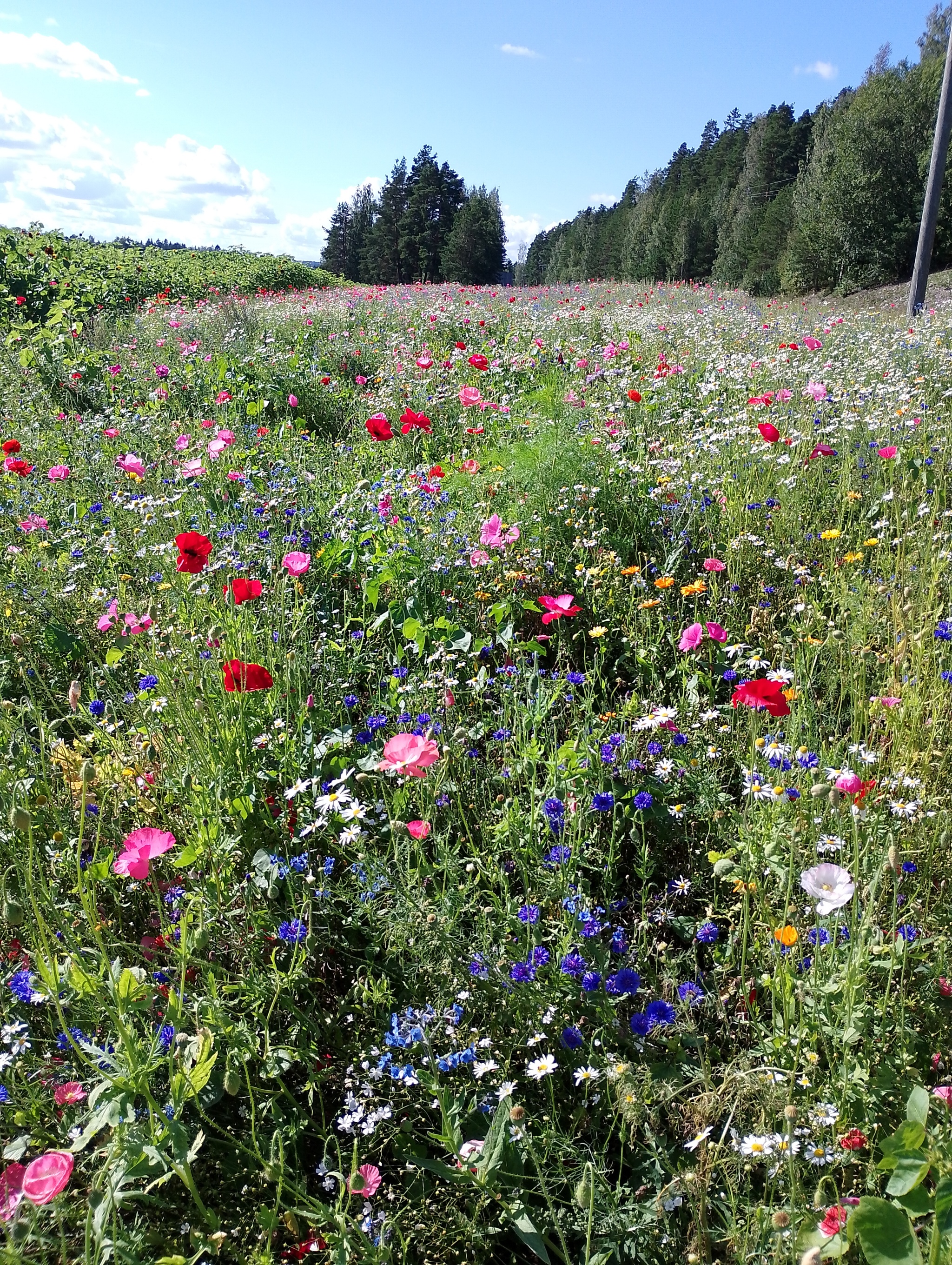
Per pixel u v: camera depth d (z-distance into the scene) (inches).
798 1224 61.7
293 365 329.4
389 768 101.0
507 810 100.3
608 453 195.3
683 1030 81.5
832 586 145.9
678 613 149.7
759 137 2352.4
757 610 134.6
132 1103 69.7
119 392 326.3
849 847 90.4
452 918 85.6
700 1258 62.9
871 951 76.0
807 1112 69.8
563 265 3595.0
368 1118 73.7
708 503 175.6
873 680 126.7
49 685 145.2
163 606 147.3
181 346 375.9
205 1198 71.6
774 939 81.2
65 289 476.7
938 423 209.8
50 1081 79.0
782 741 107.6
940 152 447.5
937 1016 77.6
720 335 390.6
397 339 401.4
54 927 87.7
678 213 2263.8
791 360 292.4
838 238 1179.9
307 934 82.9
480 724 119.9
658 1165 71.2
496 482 194.2
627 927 98.6
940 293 761.0
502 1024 83.4
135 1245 64.2
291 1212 64.2
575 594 156.2
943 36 1582.2
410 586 153.1
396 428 265.1
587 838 99.7
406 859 94.6
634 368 313.3
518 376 321.7
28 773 113.6
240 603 132.6
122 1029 67.4
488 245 2669.8
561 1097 79.1
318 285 1197.7
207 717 110.3
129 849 77.3
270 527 176.2
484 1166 68.2
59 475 204.4
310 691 130.0
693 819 107.3
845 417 211.3
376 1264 61.7
